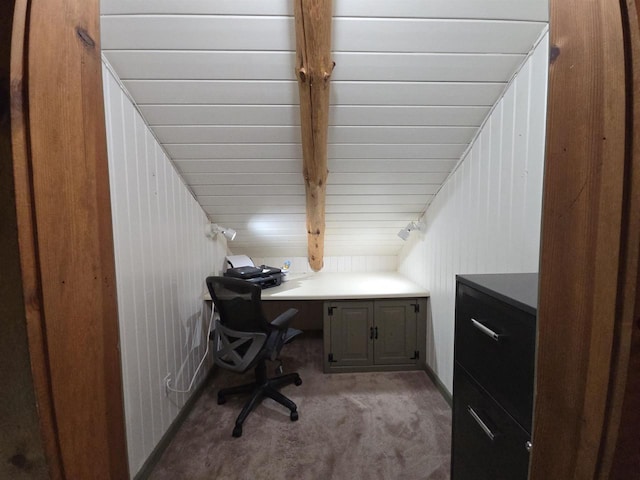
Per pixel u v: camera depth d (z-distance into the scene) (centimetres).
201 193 207
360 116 149
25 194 37
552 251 47
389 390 211
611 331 38
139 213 143
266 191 207
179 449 159
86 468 44
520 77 127
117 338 51
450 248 194
